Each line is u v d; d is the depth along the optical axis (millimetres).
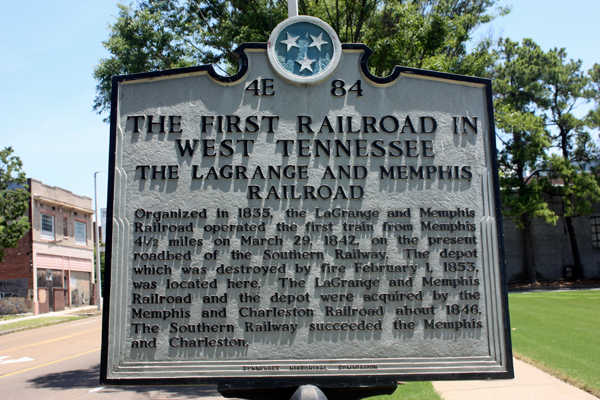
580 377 7250
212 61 11797
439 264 4152
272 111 4312
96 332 19641
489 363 4035
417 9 11180
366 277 4109
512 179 30891
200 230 4125
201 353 3975
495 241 4207
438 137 4348
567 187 31578
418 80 4414
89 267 39750
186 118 4285
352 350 4016
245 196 4180
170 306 4023
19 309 31203
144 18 11641
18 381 10195
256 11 10453
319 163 4254
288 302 4051
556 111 33594
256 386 3934
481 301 4121
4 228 24750
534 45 33938
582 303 19016
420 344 4043
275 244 4125
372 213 4195
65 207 36344
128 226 4109
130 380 3908
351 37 9719
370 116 4340
